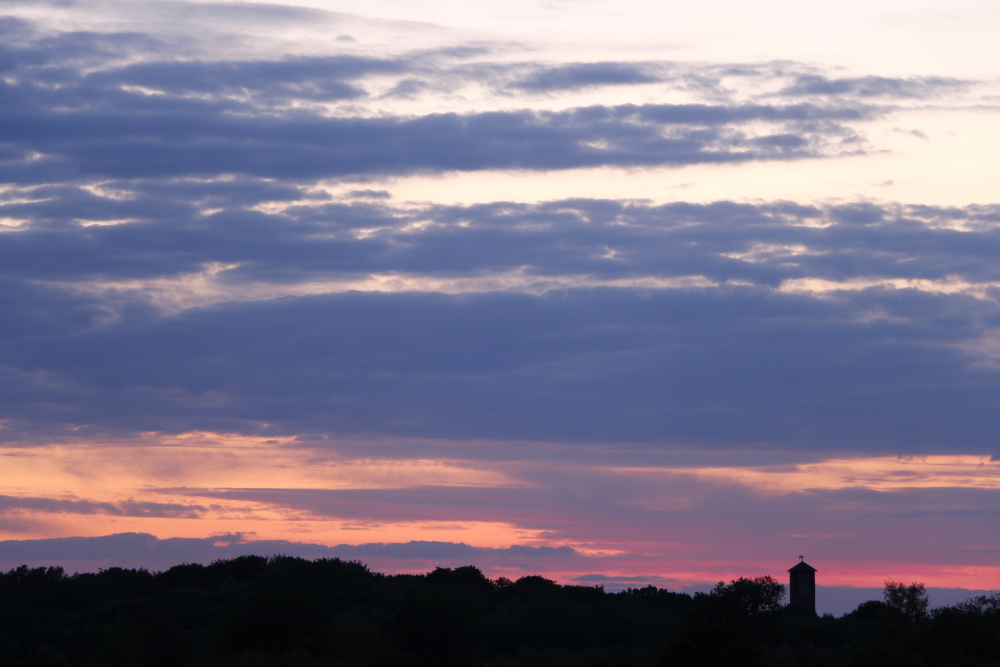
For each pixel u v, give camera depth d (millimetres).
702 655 64188
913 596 86688
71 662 84750
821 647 85625
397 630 81375
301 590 85500
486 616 102812
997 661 69938
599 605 112000
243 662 76625
